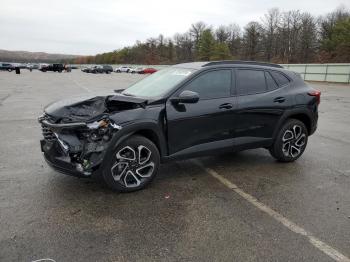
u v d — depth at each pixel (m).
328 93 22.25
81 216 3.68
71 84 26.83
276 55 79.81
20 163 5.45
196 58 95.31
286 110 5.52
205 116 4.70
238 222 3.63
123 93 5.17
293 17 78.56
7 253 2.97
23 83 27.31
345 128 9.26
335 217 3.79
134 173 4.34
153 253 3.03
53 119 4.20
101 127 3.97
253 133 5.27
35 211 3.77
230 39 98.06
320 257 3.03
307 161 5.91
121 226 3.49
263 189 4.56
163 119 4.40
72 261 2.88
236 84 5.10
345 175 5.21
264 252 3.08
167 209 3.90
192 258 2.97
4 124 8.84
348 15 76.69
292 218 3.75
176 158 4.62
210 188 4.55
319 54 69.88
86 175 3.99
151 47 112.88
